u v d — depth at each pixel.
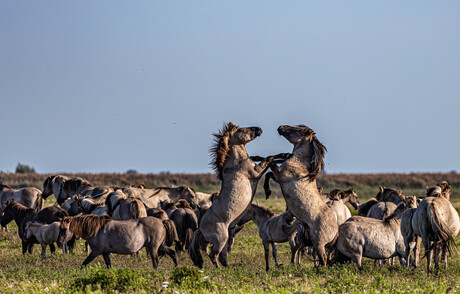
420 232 50.22
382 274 47.81
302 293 38.00
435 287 41.44
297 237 58.41
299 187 51.56
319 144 52.44
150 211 66.00
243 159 53.69
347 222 52.66
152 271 46.03
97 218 53.25
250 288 41.25
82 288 41.50
